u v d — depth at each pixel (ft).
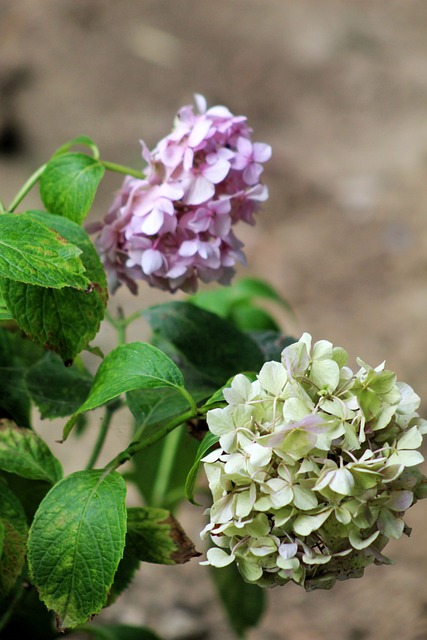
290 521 4.83
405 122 17.39
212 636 7.91
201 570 8.69
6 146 15.65
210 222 5.33
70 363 5.18
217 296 6.70
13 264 4.95
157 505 6.52
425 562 8.63
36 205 14.06
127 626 6.37
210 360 5.64
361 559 4.91
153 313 5.69
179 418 5.14
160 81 17.42
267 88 17.87
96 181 5.41
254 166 5.39
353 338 12.19
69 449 9.64
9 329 5.67
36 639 6.12
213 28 18.99
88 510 5.02
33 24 18.11
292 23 19.67
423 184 15.65
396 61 19.02
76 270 4.97
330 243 14.25
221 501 4.83
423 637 7.78
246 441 4.81
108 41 18.11
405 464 4.80
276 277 13.41
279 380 4.85
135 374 5.07
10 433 5.31
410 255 14.02
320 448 4.78
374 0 21.11
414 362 11.71
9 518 5.18
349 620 8.03
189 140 5.30
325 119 17.29
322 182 15.58
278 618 8.08
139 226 5.33
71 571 4.99
